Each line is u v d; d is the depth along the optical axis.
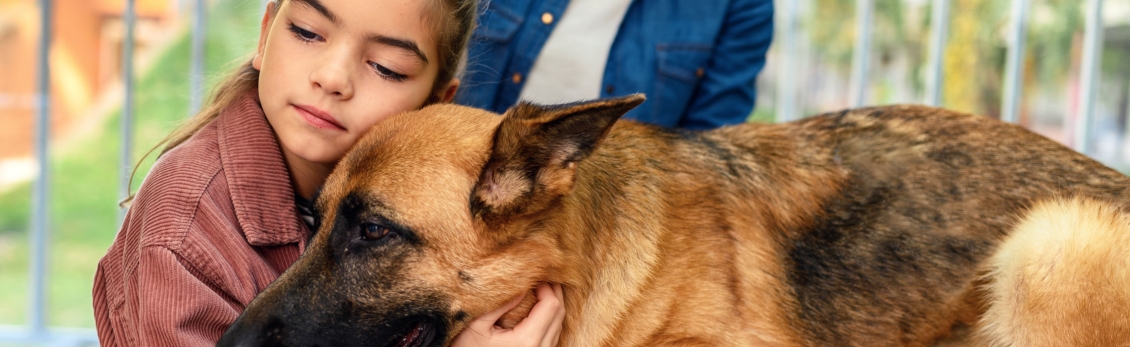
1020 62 4.79
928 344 2.95
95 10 9.03
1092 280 2.68
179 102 8.43
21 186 8.77
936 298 2.89
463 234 2.49
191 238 2.35
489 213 2.50
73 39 9.01
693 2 4.03
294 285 2.43
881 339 2.91
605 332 2.80
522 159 2.49
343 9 2.54
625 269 2.81
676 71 4.00
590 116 2.37
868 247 2.92
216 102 2.90
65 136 9.20
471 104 4.04
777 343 2.87
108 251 2.58
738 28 4.13
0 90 8.69
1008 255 2.83
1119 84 8.20
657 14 4.04
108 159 9.28
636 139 3.05
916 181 2.97
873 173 3.02
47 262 4.77
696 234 2.89
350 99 2.63
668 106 4.04
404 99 2.74
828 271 2.93
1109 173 3.00
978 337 2.95
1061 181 2.94
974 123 3.11
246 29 4.34
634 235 2.83
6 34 8.62
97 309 2.56
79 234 8.43
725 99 4.18
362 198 2.44
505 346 2.57
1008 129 3.10
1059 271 2.71
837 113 3.29
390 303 2.46
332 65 2.56
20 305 7.00
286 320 2.37
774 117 8.68
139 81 8.86
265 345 2.32
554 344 2.71
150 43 8.97
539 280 2.64
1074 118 7.60
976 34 7.63
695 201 2.94
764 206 2.99
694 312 2.84
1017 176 2.95
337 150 2.68
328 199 2.53
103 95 9.25
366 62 2.65
